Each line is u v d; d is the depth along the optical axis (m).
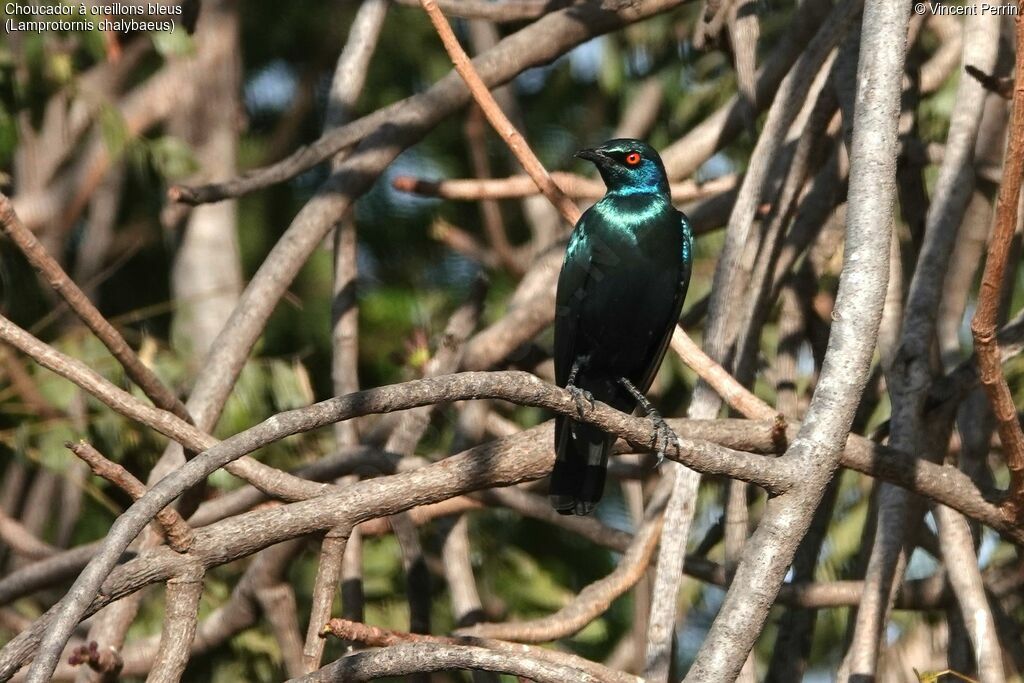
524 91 18.39
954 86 13.94
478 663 7.14
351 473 11.84
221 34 16.36
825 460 6.92
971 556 9.54
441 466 8.64
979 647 9.19
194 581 8.19
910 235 12.03
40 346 8.11
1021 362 13.11
